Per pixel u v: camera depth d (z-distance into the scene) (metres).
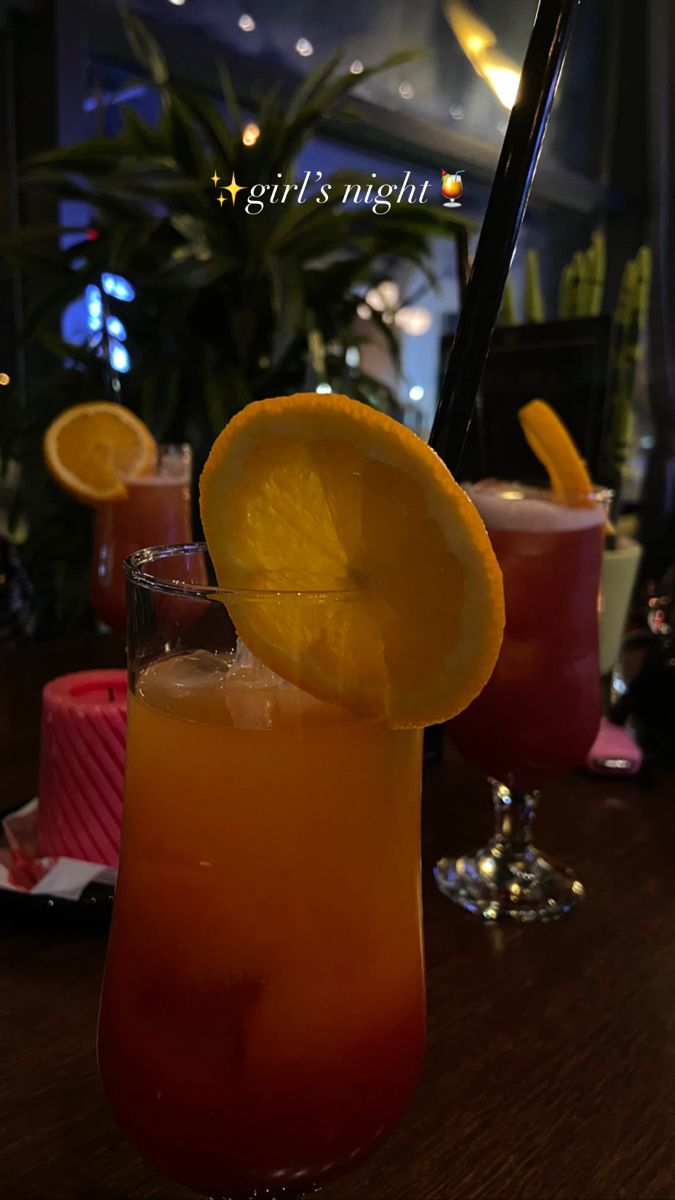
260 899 0.19
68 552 1.01
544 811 0.43
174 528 0.56
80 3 1.17
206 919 0.19
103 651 0.62
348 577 0.19
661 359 1.72
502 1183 0.22
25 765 0.45
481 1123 0.24
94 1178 0.22
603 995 0.30
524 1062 0.27
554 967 0.31
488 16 1.39
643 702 0.49
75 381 1.01
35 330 0.97
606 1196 0.22
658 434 1.74
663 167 1.70
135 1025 0.20
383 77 1.45
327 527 0.19
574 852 0.39
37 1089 0.25
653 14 1.68
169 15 1.25
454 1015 0.29
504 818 0.39
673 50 1.67
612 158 1.86
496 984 0.30
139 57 1.01
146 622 0.21
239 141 0.89
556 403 0.52
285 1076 0.19
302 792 0.19
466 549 0.17
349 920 0.19
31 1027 0.27
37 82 1.20
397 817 0.20
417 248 0.96
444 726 0.39
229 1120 0.19
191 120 0.93
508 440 0.55
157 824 0.20
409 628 0.18
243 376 0.94
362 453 0.18
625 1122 0.24
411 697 0.19
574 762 0.37
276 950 0.19
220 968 0.19
